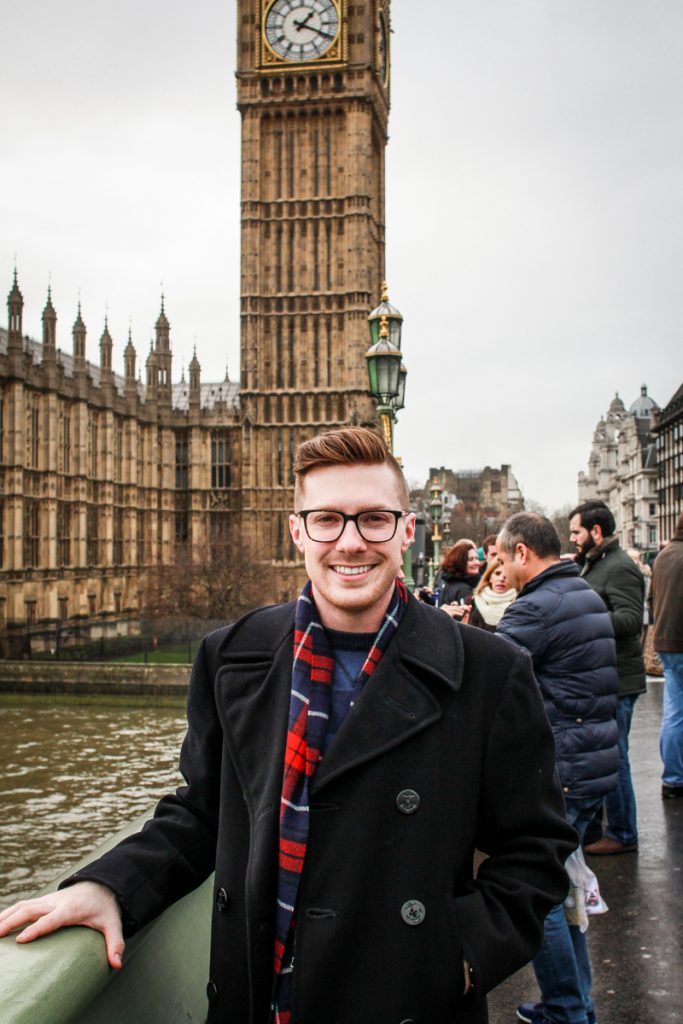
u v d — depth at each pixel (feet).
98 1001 12.19
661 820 38.19
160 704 199.52
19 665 207.62
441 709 12.44
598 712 24.23
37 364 255.91
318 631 12.98
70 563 269.85
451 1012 11.81
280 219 317.63
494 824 12.87
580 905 22.94
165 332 330.54
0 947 11.08
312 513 12.86
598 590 33.94
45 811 114.32
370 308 324.19
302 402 315.37
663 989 24.64
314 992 11.46
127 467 299.79
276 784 12.19
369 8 313.53
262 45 313.12
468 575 46.50
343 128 315.99
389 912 11.69
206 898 16.93
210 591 254.88
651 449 432.66
